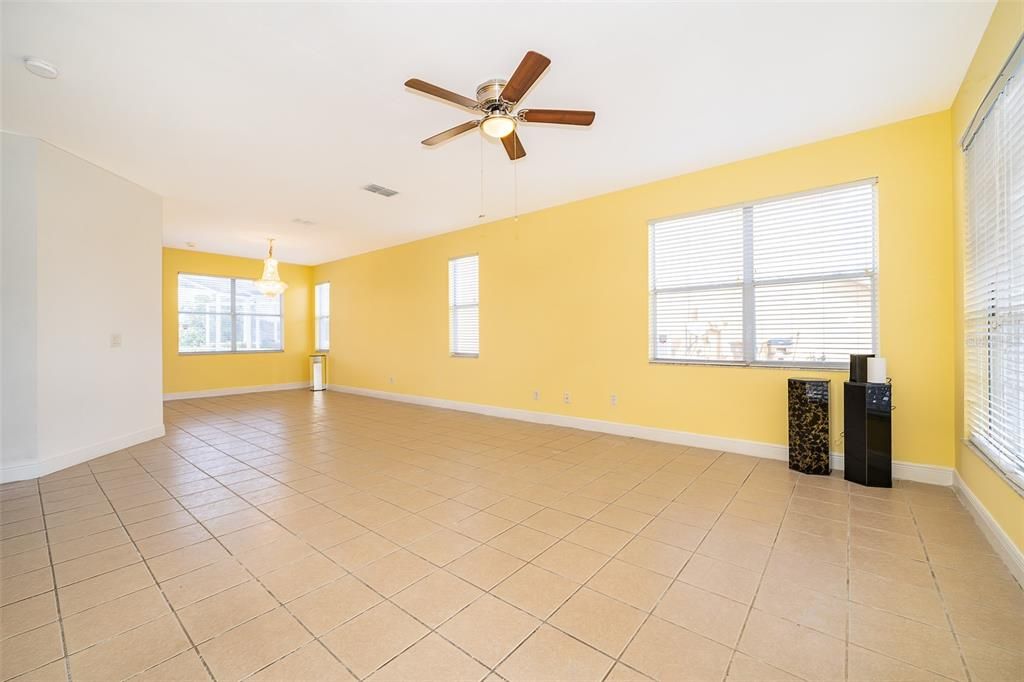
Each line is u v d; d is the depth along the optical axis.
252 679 1.41
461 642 1.58
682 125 3.28
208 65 2.52
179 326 7.77
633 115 3.13
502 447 4.32
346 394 8.41
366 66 2.55
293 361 9.29
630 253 4.65
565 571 2.06
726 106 3.02
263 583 1.97
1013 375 2.11
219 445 4.49
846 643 1.57
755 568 2.07
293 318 9.30
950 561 2.12
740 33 2.29
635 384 4.64
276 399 7.75
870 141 3.35
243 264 8.56
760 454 3.88
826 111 3.10
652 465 3.68
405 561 2.16
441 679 1.41
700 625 1.67
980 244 2.56
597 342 4.92
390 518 2.67
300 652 1.53
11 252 3.36
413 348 7.20
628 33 2.28
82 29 2.21
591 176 4.32
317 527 2.55
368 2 2.04
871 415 3.13
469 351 6.43
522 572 2.05
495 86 2.67
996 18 2.11
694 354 4.28
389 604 1.81
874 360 3.18
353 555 2.22
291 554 2.23
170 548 2.30
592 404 4.98
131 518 2.69
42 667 1.47
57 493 3.12
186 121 3.18
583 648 1.55
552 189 4.70
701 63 2.54
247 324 8.67
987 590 1.88
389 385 7.68
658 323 4.52
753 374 3.92
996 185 2.23
